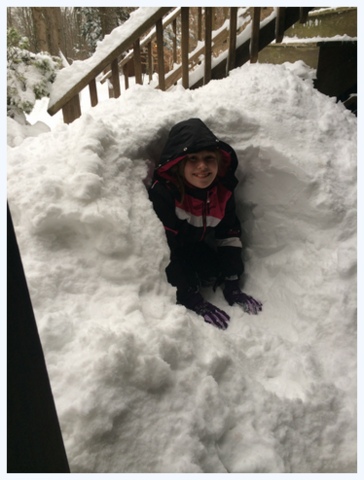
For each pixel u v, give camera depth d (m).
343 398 1.43
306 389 1.42
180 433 1.14
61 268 1.44
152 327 1.35
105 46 2.72
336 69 2.49
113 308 1.40
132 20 2.62
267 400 1.36
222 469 1.15
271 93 2.08
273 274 1.94
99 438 1.07
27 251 1.46
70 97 2.83
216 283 2.05
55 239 1.51
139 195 1.69
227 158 1.81
